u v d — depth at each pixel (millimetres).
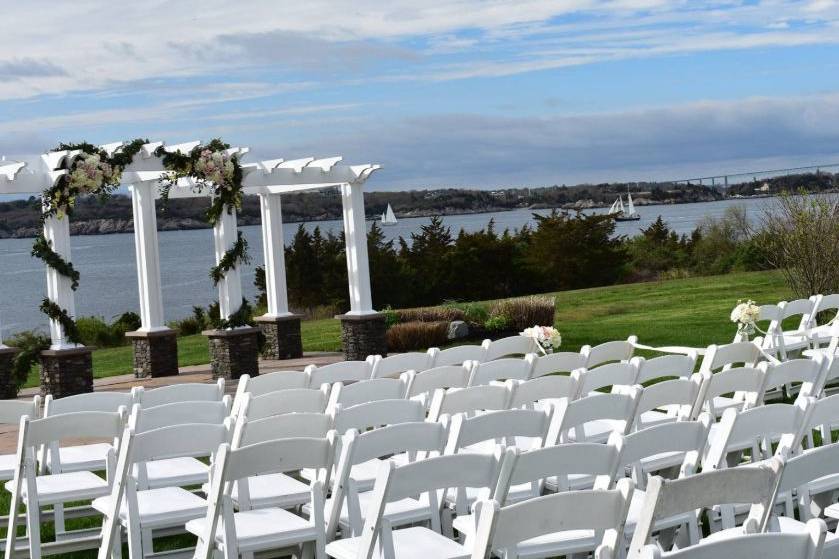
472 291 34188
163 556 5305
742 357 8031
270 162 14656
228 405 6047
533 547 4352
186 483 5969
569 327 18906
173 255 94500
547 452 4176
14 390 12664
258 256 74562
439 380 7234
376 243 31500
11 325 42156
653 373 7102
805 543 2986
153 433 4965
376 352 15859
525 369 7684
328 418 5391
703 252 36062
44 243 12594
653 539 4699
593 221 36281
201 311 24984
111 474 5738
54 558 6133
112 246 122250
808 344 10820
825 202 17297
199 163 13547
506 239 35344
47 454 6664
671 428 4543
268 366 15828
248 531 4641
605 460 4355
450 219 110188
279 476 5703
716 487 3520
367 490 5664
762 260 31953
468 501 5273
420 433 4824
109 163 12852
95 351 21000
